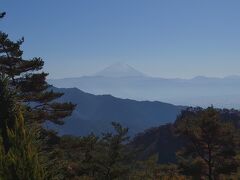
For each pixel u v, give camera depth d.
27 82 28.39
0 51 28.70
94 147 33.88
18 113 10.59
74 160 33.25
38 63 29.31
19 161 9.83
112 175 33.69
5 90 10.92
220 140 38.03
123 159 34.34
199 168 38.84
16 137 10.09
